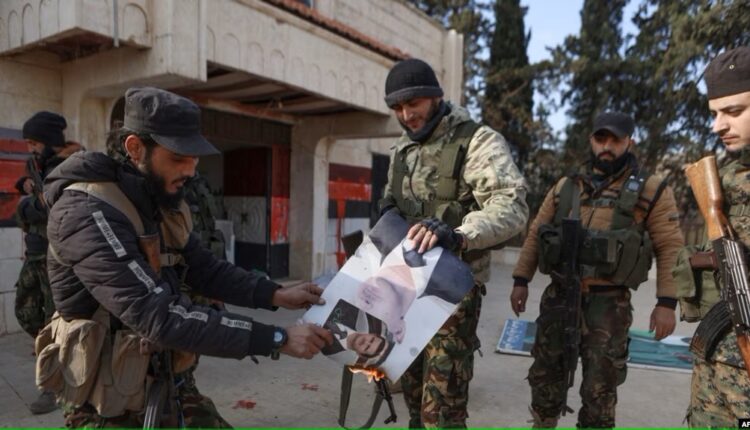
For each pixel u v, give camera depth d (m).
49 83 4.67
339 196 8.21
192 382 1.84
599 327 2.42
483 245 1.76
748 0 9.95
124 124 1.48
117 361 1.42
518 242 12.46
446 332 2.04
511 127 16.53
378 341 1.54
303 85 5.19
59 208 1.39
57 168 1.45
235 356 1.40
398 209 2.22
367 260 1.70
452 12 20.03
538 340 2.61
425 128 2.11
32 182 3.23
